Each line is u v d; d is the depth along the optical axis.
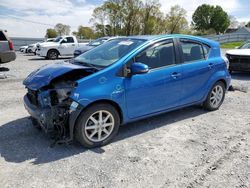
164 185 3.07
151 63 4.42
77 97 3.63
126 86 4.05
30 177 3.17
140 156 3.73
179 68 4.78
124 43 4.61
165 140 4.28
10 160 3.55
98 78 3.82
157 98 4.51
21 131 4.50
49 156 3.67
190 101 5.16
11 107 5.88
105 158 3.66
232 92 7.77
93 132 3.89
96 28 59.56
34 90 3.94
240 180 3.19
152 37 4.63
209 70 5.38
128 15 58.66
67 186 3.02
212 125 4.98
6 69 12.14
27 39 32.50
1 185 3.00
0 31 11.34
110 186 3.04
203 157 3.72
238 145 4.12
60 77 4.09
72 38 19.41
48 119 3.68
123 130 4.65
